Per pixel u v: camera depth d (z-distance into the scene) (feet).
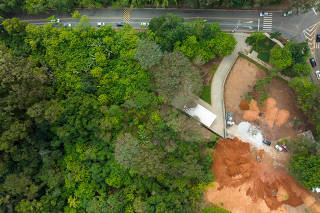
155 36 212.23
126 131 206.49
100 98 202.80
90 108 200.75
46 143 209.87
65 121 202.08
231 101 226.38
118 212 192.44
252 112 224.33
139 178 200.13
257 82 221.05
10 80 183.32
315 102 196.03
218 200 212.43
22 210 192.24
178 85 199.72
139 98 207.31
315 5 206.28
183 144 201.98
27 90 185.26
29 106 191.21
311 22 225.15
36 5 216.33
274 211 210.18
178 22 208.03
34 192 195.93
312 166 187.83
